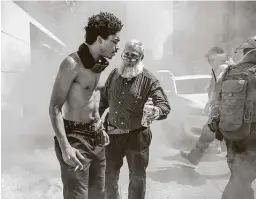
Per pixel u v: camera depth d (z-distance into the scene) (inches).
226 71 134.9
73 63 92.5
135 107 123.6
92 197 103.4
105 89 129.6
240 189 127.3
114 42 96.0
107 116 130.9
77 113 96.6
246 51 134.2
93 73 95.4
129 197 126.5
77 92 95.1
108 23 94.3
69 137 96.0
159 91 124.6
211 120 135.0
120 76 125.2
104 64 95.3
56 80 92.6
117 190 129.1
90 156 98.0
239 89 124.7
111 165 127.1
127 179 190.2
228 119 126.2
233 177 129.4
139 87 123.3
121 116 124.6
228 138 127.6
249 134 124.0
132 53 122.6
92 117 99.7
